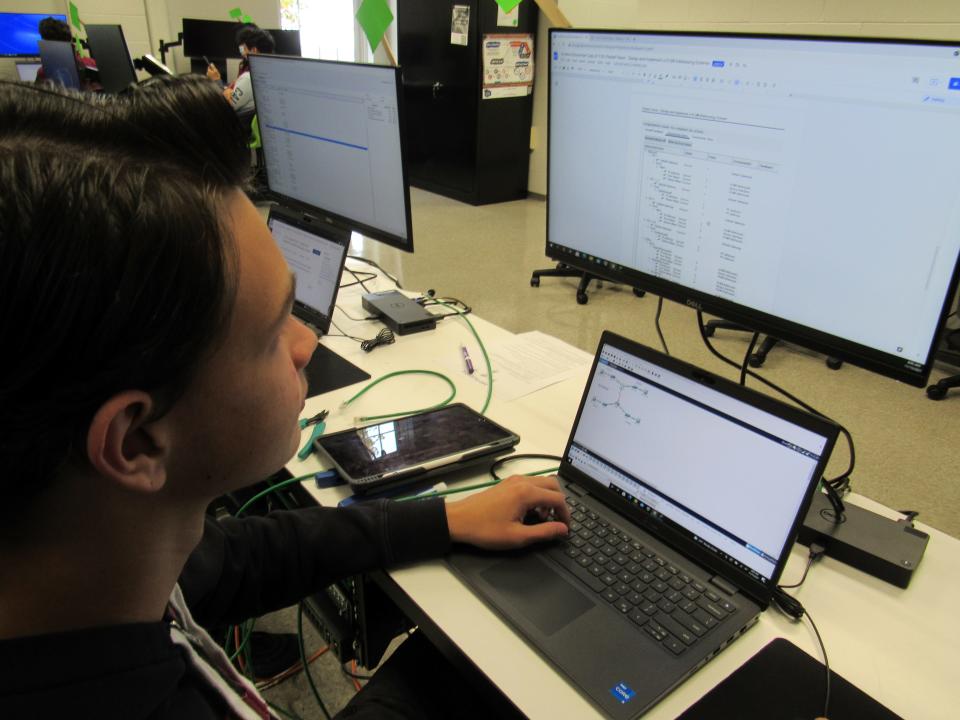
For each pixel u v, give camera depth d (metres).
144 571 0.39
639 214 1.06
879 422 2.54
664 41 0.91
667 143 0.97
